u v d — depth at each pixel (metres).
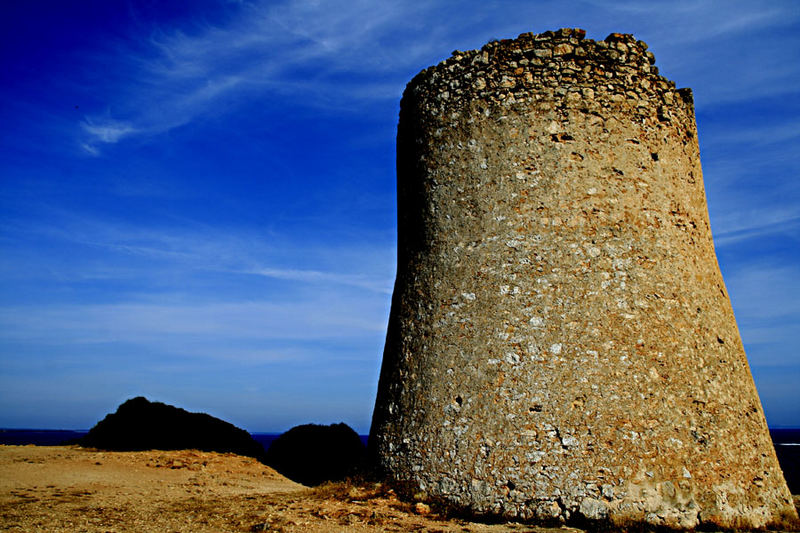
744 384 8.97
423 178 10.06
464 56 9.97
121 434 16.30
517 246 8.89
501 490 7.87
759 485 8.30
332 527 7.31
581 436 7.90
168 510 8.33
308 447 15.92
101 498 9.34
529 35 9.60
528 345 8.42
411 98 10.63
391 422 9.29
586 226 8.86
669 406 8.16
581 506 7.57
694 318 8.88
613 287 8.62
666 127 9.68
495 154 9.34
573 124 9.22
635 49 9.68
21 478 11.03
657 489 7.68
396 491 8.70
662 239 9.09
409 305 9.73
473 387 8.52
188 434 16.72
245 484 11.97
